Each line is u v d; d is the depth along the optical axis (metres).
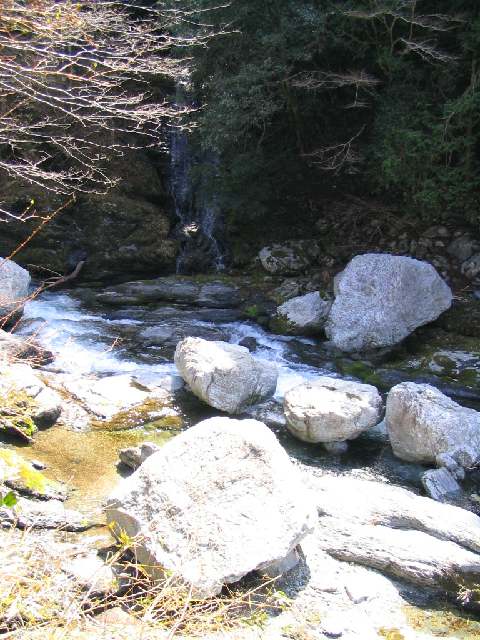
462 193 9.91
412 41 9.70
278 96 10.74
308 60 10.17
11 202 10.66
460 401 7.26
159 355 7.95
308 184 11.78
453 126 9.59
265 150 11.37
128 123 11.61
